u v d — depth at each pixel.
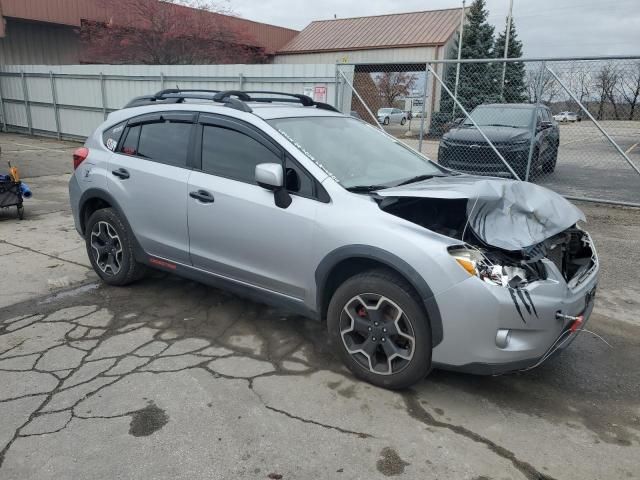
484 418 3.03
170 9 19.39
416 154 4.53
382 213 3.18
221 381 3.32
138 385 3.25
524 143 9.20
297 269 3.50
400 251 3.00
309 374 3.44
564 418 3.06
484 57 32.75
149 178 4.28
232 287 3.98
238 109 3.94
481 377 3.48
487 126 10.11
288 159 3.58
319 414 3.01
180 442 2.74
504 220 3.15
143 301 4.56
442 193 3.15
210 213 3.88
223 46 21.16
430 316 2.96
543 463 2.66
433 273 2.91
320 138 3.92
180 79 14.01
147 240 4.42
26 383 3.26
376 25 33.50
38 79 17.92
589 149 10.12
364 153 4.03
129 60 20.22
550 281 3.00
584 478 2.56
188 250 4.13
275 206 3.54
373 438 2.82
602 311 4.64
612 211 8.41
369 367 3.28
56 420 2.89
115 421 2.90
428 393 3.27
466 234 3.34
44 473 2.50
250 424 2.90
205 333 3.99
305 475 2.53
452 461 2.65
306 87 11.57
